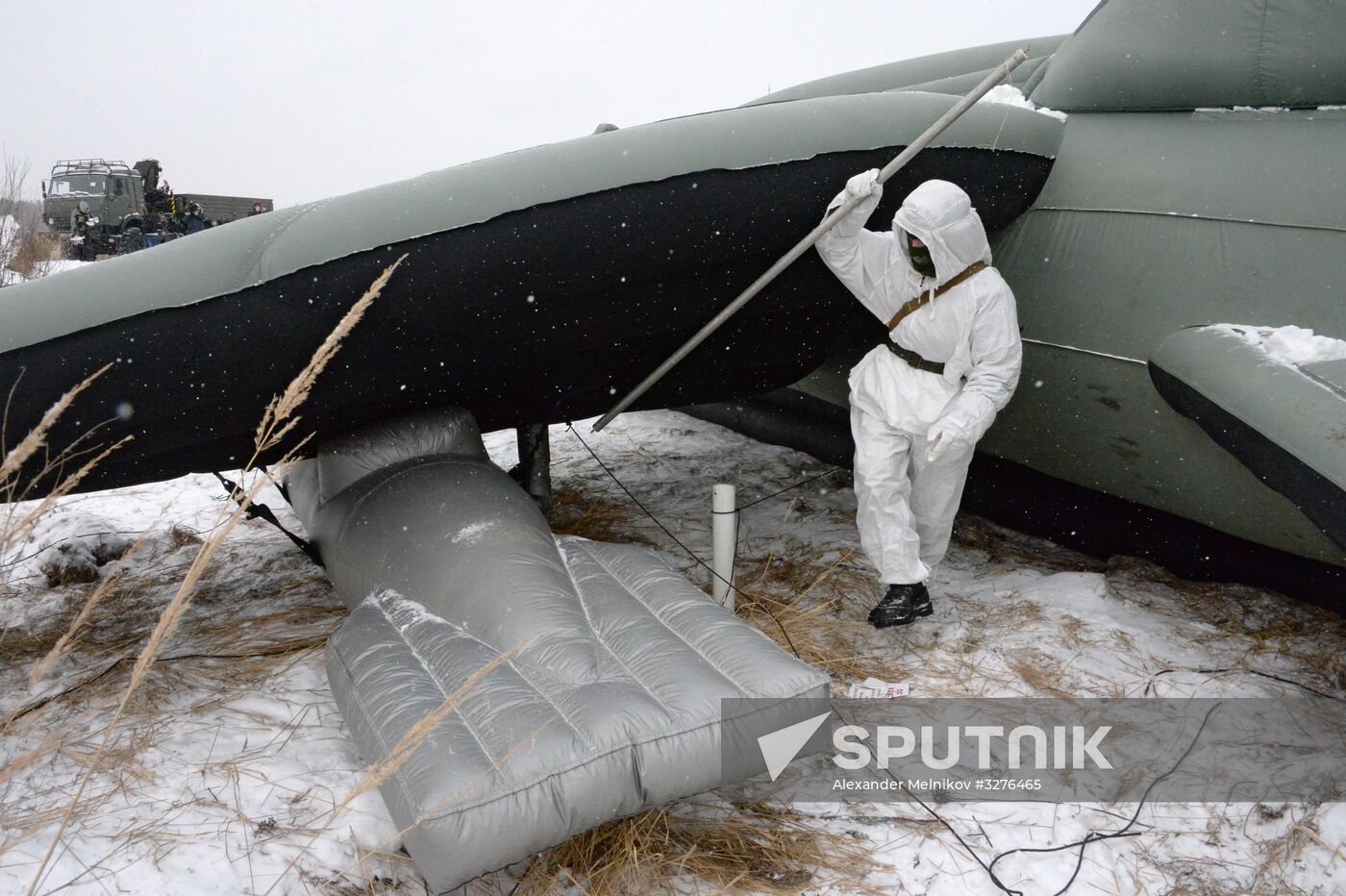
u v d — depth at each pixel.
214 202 26.22
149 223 20.16
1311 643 3.75
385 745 2.58
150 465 3.80
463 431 4.09
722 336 4.28
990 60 5.89
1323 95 3.61
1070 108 4.30
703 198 3.56
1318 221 3.46
